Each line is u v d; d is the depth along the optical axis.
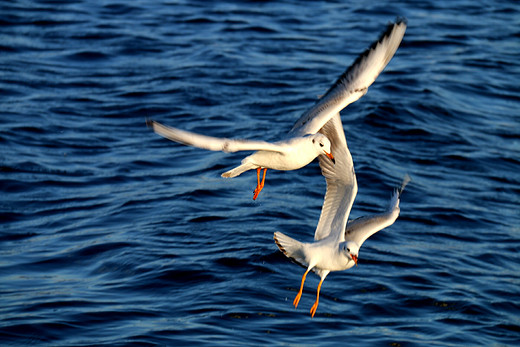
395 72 24.94
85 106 21.95
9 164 18.58
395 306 13.73
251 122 21.05
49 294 13.62
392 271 14.88
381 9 30.33
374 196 17.80
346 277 14.57
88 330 12.55
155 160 19.39
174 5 29.95
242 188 18.02
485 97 23.70
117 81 23.59
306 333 12.73
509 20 30.03
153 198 17.36
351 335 12.77
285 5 30.50
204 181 18.31
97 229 16.09
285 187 18.14
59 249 15.31
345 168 10.66
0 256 15.00
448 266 15.23
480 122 22.19
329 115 10.73
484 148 20.70
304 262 10.48
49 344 12.15
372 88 23.81
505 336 13.05
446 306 13.80
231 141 9.33
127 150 19.84
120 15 28.69
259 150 10.60
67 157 19.28
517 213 17.73
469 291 14.36
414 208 17.53
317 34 27.62
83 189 17.88
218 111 21.78
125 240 15.50
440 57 26.36
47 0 29.69
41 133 20.28
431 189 18.41
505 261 15.64
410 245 16.02
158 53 25.61
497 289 14.46
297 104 22.19
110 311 13.07
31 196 17.44
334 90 10.90
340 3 30.95
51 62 24.62
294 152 10.32
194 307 13.26
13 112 21.20
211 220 16.39
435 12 30.41
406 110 22.23
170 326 12.68
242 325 12.82
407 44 27.22
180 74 24.02
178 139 8.84
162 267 14.45
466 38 27.95
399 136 21.03
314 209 17.09
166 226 16.11
